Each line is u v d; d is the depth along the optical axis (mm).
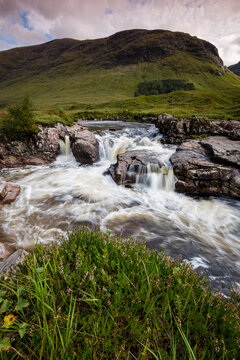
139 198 10500
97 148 18250
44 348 1602
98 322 1801
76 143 17062
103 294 2158
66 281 2219
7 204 9289
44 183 12422
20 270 2402
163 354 1599
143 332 1803
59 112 31406
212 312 2045
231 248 6543
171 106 93625
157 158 13750
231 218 8633
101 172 14562
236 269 5453
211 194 10742
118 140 22312
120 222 8016
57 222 7867
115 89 196375
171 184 11836
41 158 17531
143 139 22312
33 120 18281
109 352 1685
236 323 1933
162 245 6578
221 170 10594
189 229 7676
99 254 2707
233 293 2646
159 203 9945
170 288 2178
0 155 16031
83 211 8859
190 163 11641
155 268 2508
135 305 2035
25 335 1691
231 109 66688
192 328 1830
